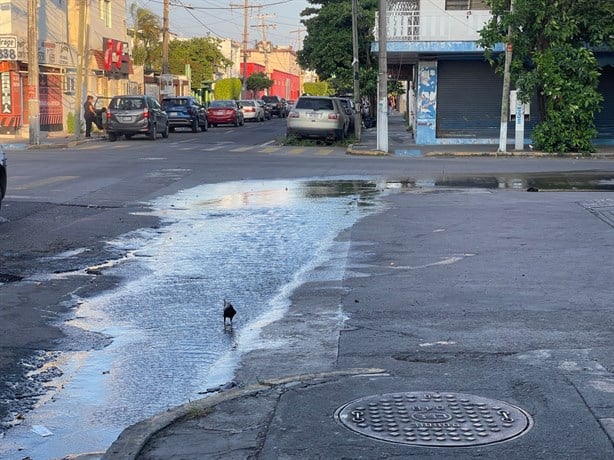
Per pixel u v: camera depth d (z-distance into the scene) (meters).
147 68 59.84
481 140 30.61
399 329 6.52
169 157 23.56
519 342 6.09
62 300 7.68
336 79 45.78
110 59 45.28
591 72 25.97
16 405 5.09
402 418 4.51
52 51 37.34
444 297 7.54
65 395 5.25
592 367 5.45
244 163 21.81
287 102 76.62
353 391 4.95
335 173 19.45
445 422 4.45
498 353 5.82
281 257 9.58
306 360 5.80
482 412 4.60
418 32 28.94
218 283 8.30
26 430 4.71
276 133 39.72
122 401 5.14
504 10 26.02
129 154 24.78
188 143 30.94
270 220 12.33
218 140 33.28
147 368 5.75
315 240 10.65
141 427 4.41
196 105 40.91
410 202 14.19
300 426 4.40
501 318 6.79
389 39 28.97
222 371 5.65
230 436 4.30
